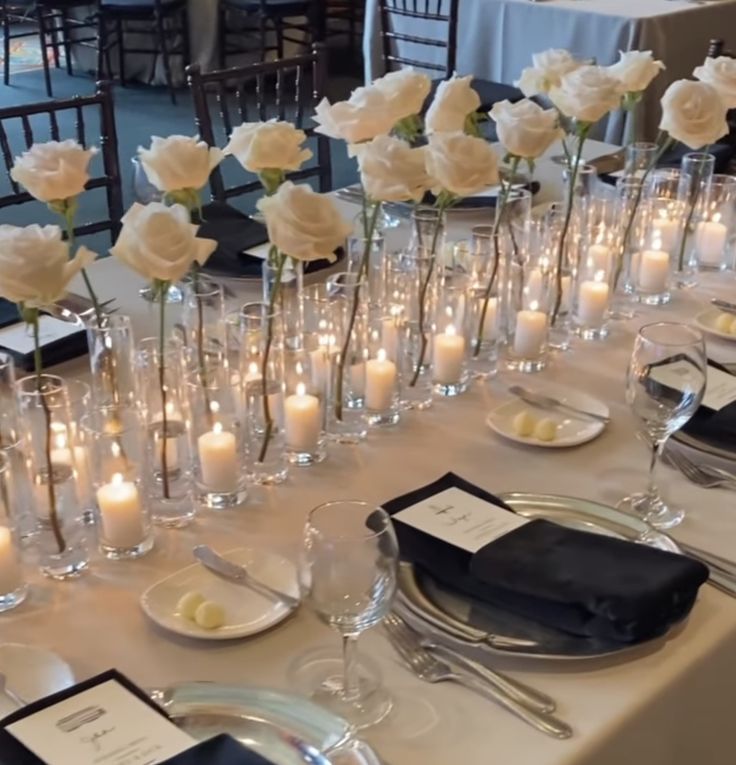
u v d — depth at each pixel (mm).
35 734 751
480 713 833
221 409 1110
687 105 1521
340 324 1229
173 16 5477
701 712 933
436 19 3744
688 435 1223
